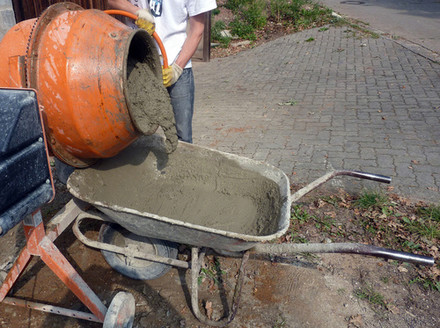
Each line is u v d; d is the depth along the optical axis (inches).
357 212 142.7
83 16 84.7
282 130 217.9
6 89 60.3
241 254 98.2
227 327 99.2
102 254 113.6
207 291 111.0
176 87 133.7
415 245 124.3
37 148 66.6
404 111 230.4
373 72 309.9
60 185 160.9
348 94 268.1
